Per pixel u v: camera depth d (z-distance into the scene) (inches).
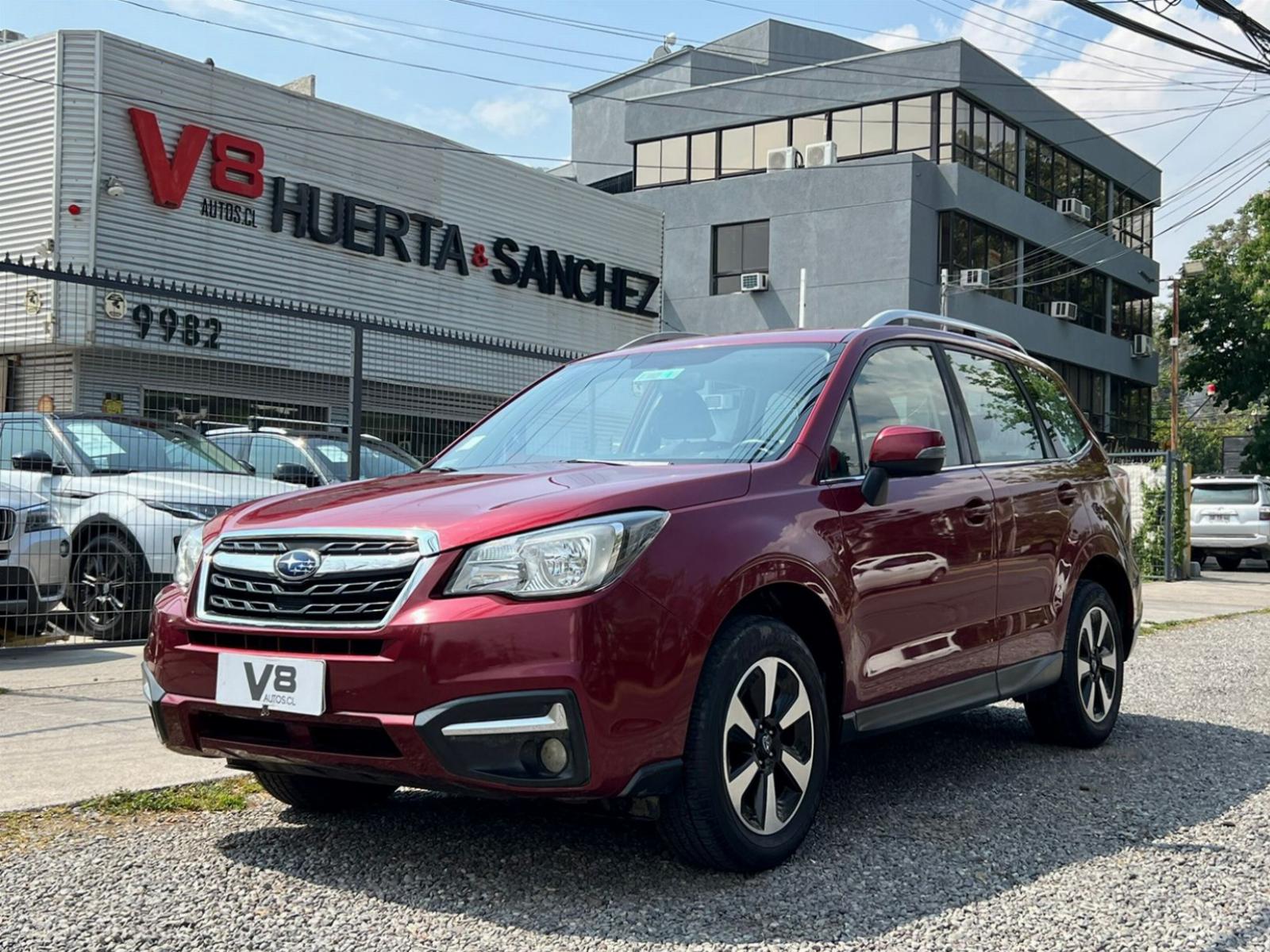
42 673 286.4
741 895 136.9
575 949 120.4
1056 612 211.0
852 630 159.3
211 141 666.2
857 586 160.6
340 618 133.4
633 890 138.1
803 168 1282.0
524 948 120.4
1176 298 1612.9
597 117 1732.3
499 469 170.4
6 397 366.6
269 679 134.6
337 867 146.3
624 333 968.3
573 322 917.2
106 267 617.6
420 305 791.7
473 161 831.7
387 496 149.4
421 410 402.6
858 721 161.6
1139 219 1705.2
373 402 388.5
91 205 612.1
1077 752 220.7
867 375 180.9
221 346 344.8
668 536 136.6
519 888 138.8
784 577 147.8
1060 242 1450.5
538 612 127.1
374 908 132.1
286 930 125.3
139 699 253.3
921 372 195.5
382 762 129.6
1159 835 164.9
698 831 137.6
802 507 155.1
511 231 863.1
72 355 350.6
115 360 346.6
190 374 339.3
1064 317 1433.3
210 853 151.9
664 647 132.2
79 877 141.7
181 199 646.5
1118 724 251.8
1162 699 284.5
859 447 171.9
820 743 152.3
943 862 150.7
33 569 319.9
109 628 332.2
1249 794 189.6
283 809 173.0
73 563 339.6
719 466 154.8
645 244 988.6
